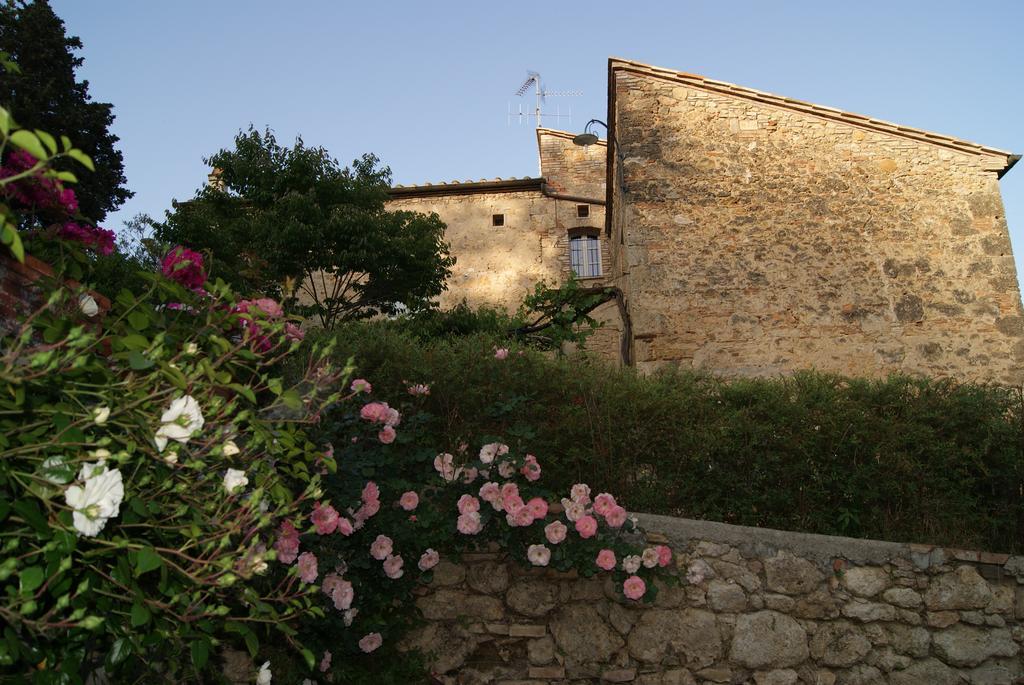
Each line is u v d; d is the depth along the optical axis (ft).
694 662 14.67
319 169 43.83
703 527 15.43
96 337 7.69
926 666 15.08
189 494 7.59
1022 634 15.33
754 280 30.63
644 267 30.91
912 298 30.32
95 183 53.42
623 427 16.47
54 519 6.22
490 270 56.75
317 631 12.83
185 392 7.45
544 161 59.77
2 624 6.66
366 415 14.08
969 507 16.85
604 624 14.80
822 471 16.76
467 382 16.46
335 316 43.52
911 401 17.44
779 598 15.14
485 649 14.74
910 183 31.58
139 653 7.36
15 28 52.54
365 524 14.15
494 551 15.21
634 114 32.83
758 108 32.73
